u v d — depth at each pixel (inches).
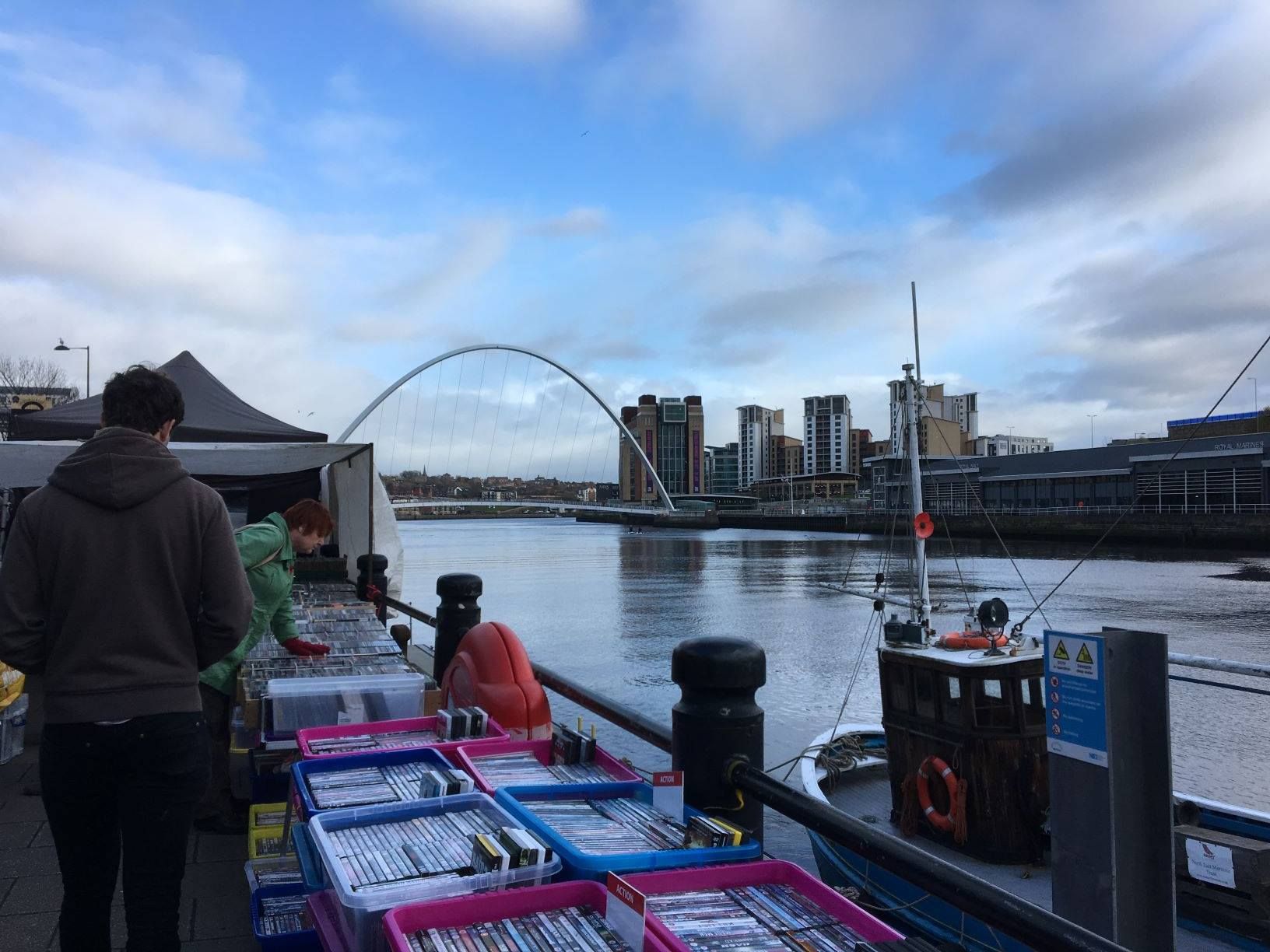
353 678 159.9
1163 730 109.1
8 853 159.8
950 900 68.1
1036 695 225.8
